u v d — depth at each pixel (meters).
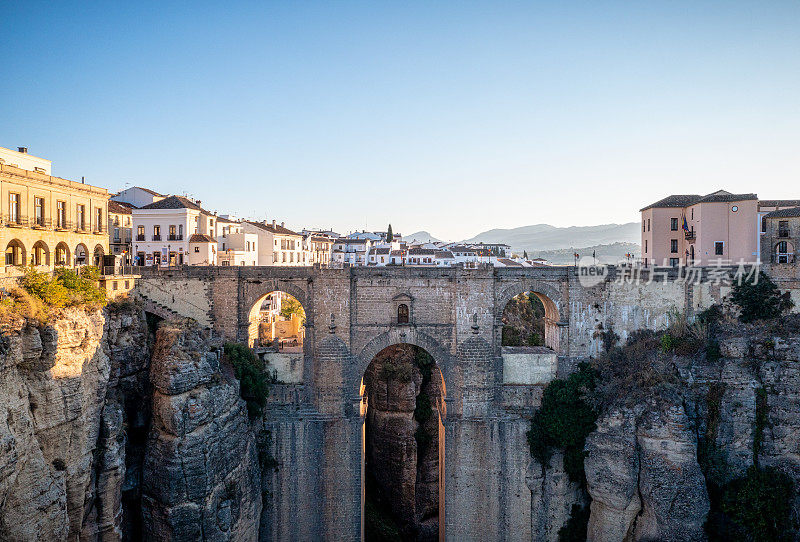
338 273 53.41
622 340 54.81
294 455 52.84
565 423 51.06
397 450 69.25
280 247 98.94
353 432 53.41
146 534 43.38
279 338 65.00
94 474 39.12
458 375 53.97
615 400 49.78
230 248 87.31
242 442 47.69
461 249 133.62
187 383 43.78
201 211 79.25
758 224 58.56
